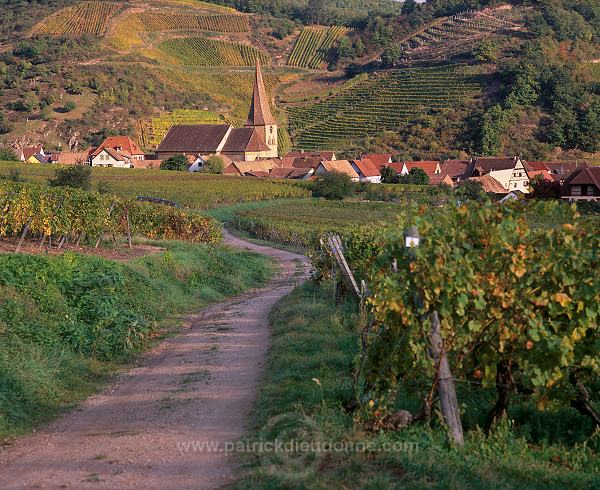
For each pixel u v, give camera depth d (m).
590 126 148.25
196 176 112.38
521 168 111.75
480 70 182.25
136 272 22.08
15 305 15.08
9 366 12.14
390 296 9.00
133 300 19.25
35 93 182.50
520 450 9.09
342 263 18.84
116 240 32.75
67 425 11.02
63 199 26.70
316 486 7.27
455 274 8.91
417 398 10.52
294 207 86.56
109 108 183.00
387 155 134.50
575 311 9.70
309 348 14.35
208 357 15.20
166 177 108.31
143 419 10.87
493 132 149.50
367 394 9.77
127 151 146.50
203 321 20.72
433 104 173.38
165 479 8.07
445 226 9.45
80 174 69.88
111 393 12.99
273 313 20.44
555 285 9.59
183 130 151.50
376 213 76.19
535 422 10.70
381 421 9.20
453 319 9.42
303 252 49.03
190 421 10.48
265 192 97.94
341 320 17.12
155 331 18.73
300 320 17.45
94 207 28.61
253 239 61.78
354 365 11.45
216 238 45.78
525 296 9.49
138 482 8.02
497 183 99.25
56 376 13.13
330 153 147.00
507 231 9.20
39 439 10.27
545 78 163.62
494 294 9.22
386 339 10.00
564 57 178.50
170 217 42.84
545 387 9.86
